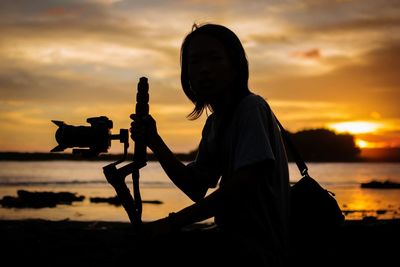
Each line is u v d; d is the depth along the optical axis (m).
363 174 98.19
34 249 7.45
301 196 2.25
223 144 2.30
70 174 81.62
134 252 2.18
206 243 2.20
